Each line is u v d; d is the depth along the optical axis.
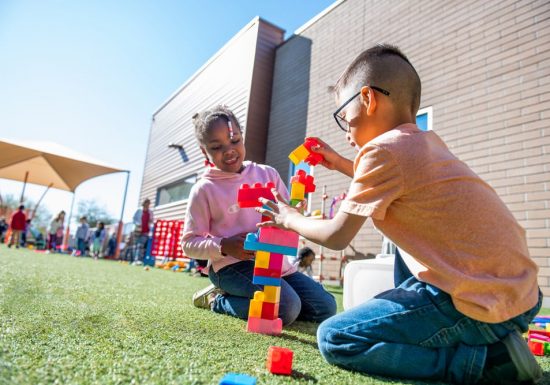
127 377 0.69
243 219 1.87
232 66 8.85
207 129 1.86
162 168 11.47
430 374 0.89
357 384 0.81
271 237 1.36
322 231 0.96
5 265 3.26
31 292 1.78
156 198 11.38
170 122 11.56
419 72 5.00
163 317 1.43
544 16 3.89
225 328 1.33
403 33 5.41
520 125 3.85
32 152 9.51
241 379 0.66
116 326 1.17
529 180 3.66
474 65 4.39
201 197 1.85
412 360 0.88
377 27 5.91
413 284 0.97
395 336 0.91
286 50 7.95
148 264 8.28
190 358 0.87
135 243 8.64
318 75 6.95
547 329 1.89
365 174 0.89
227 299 1.73
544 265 3.40
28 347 0.84
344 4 6.70
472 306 0.82
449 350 0.90
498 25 4.27
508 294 0.83
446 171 0.89
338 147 6.16
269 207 1.26
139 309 1.58
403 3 5.53
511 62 4.06
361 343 0.92
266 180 2.03
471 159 4.16
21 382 0.63
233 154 1.88
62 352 0.83
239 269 1.73
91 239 12.77
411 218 0.88
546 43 3.82
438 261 0.85
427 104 4.78
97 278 3.01
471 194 0.87
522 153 3.77
